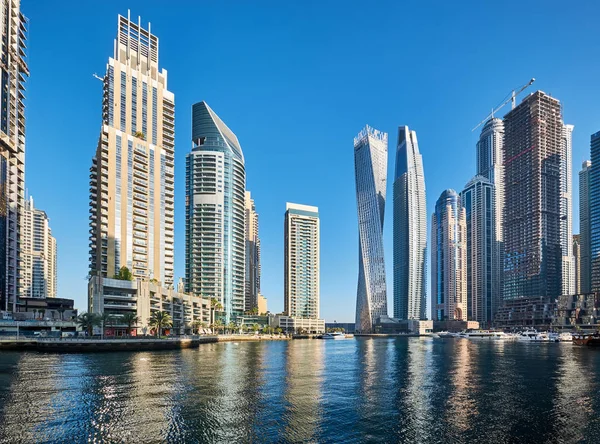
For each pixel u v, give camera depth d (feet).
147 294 595.06
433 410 176.04
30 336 460.55
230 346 590.55
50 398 188.85
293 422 157.38
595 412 173.17
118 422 154.30
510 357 420.77
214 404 181.68
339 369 304.91
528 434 145.07
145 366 299.38
